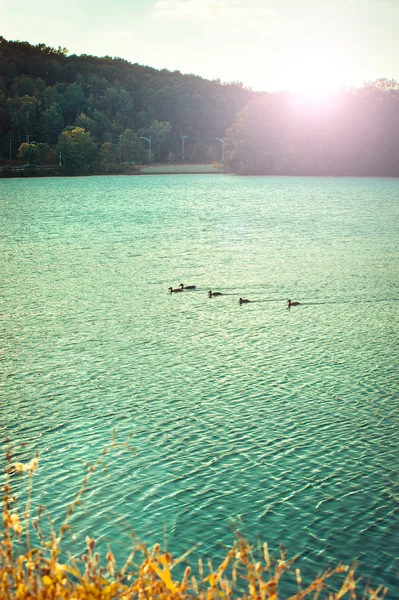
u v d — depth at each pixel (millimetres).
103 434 21531
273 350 30312
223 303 40031
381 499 17422
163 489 18125
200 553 15469
